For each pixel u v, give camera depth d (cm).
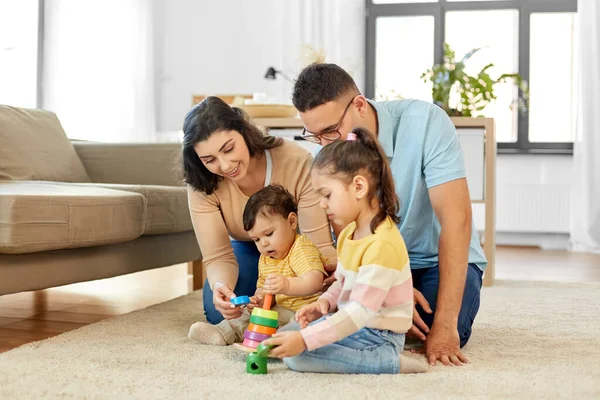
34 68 546
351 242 141
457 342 159
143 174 301
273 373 145
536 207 527
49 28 550
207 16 558
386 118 173
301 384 135
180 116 564
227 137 162
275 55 550
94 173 306
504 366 154
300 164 180
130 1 548
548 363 158
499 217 532
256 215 167
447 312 160
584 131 505
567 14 540
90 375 142
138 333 187
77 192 207
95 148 307
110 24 550
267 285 155
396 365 144
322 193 142
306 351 143
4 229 177
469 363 157
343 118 158
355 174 139
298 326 151
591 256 468
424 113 173
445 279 161
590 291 292
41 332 204
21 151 272
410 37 557
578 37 507
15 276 183
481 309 241
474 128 325
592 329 203
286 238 169
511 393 130
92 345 171
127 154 303
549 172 527
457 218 163
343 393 129
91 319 226
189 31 561
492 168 320
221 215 186
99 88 552
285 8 543
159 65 565
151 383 137
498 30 550
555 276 363
